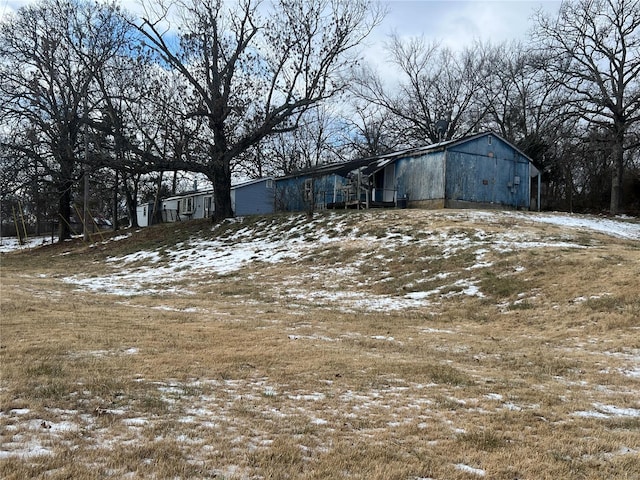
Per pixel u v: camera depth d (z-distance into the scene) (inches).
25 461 133.6
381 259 665.6
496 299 481.4
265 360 269.1
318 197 1273.4
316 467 142.1
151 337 314.7
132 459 139.6
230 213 1120.2
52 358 246.8
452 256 625.0
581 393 235.5
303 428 173.2
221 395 206.7
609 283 451.8
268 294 567.2
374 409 199.3
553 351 331.0
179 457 143.6
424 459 151.6
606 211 1337.4
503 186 1143.6
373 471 140.8
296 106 1052.5
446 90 1843.0
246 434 164.6
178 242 997.2
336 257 706.8
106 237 1261.1
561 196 1601.9
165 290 624.7
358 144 2006.6
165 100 1070.4
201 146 1096.2
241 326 375.6
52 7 1273.4
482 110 1801.2
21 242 1702.8
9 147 1224.8
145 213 2052.2
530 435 176.6
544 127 1540.4
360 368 262.2
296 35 1030.4
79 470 130.2
